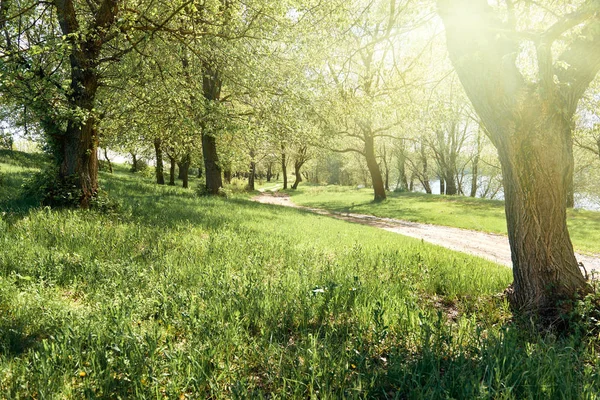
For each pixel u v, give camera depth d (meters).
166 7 12.38
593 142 33.41
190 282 5.62
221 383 3.18
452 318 5.29
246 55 13.30
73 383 3.00
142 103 14.11
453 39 5.90
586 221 22.91
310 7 10.56
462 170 53.78
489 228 21.69
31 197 11.58
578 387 3.02
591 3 4.45
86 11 13.16
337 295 5.17
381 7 8.10
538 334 4.41
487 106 5.70
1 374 2.90
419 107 13.83
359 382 3.00
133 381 2.92
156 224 10.30
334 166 92.31
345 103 18.31
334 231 14.66
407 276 6.96
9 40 9.58
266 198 47.50
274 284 5.64
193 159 31.34
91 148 12.02
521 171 5.50
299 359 3.54
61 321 3.89
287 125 17.14
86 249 6.79
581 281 5.36
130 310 4.16
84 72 11.76
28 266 5.45
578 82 5.41
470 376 3.07
